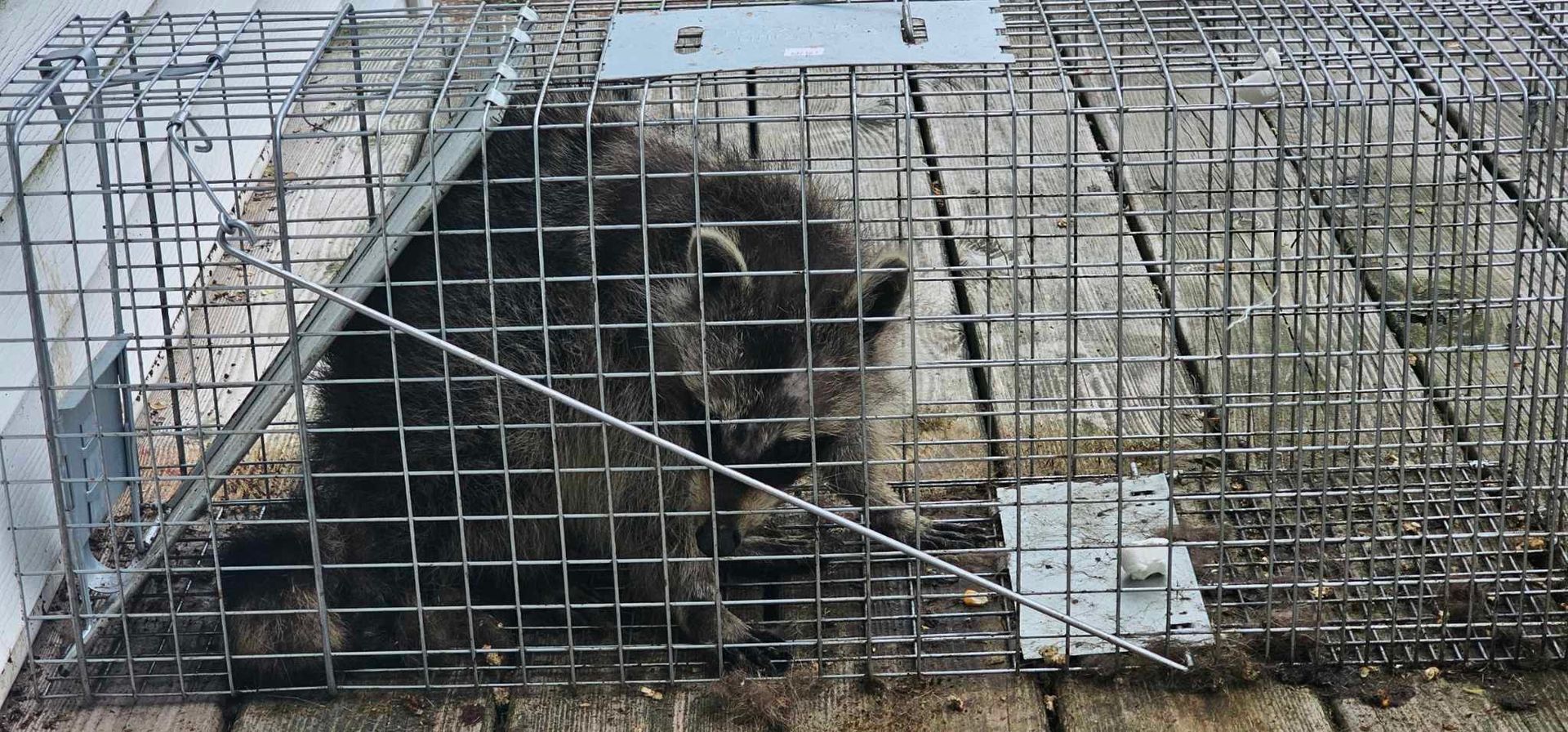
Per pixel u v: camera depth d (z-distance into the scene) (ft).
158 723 4.21
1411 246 4.00
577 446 4.66
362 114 4.15
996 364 4.04
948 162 6.23
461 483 4.66
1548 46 4.23
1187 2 4.40
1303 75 4.01
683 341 4.50
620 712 4.23
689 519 4.56
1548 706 4.13
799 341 4.52
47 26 4.54
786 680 4.27
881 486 4.84
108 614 4.19
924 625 4.43
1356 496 4.71
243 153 6.12
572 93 4.96
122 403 4.56
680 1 4.74
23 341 4.23
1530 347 4.32
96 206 4.91
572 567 4.75
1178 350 5.43
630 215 4.68
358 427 4.55
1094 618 4.37
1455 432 4.13
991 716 4.18
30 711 4.24
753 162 4.86
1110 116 6.47
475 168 4.78
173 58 4.18
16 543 4.14
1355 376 4.30
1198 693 4.22
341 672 4.32
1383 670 4.23
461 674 4.33
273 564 4.36
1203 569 4.53
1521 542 4.52
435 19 4.57
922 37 4.09
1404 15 4.40
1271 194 5.77
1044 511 4.75
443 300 4.36
